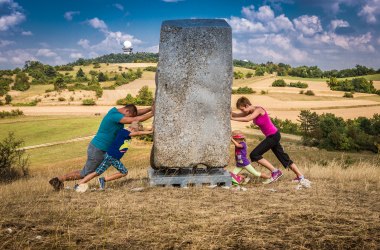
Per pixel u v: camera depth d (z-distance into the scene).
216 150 7.81
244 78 173.25
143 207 5.61
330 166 10.65
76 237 4.29
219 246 4.01
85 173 7.71
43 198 6.55
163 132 7.70
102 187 7.84
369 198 6.35
